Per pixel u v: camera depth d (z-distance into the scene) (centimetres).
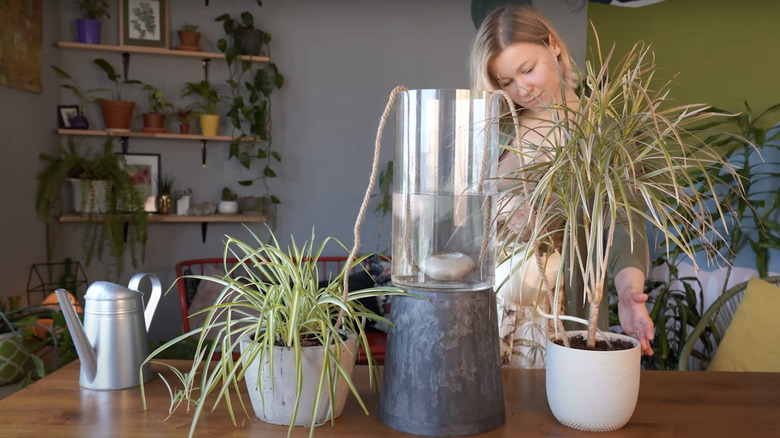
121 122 396
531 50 155
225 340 101
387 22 441
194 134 415
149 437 97
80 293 398
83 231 410
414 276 101
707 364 319
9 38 321
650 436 99
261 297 104
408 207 101
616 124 94
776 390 121
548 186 92
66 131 387
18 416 105
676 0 373
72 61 406
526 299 141
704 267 337
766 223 293
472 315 100
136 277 125
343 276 107
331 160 443
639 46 384
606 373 97
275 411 101
